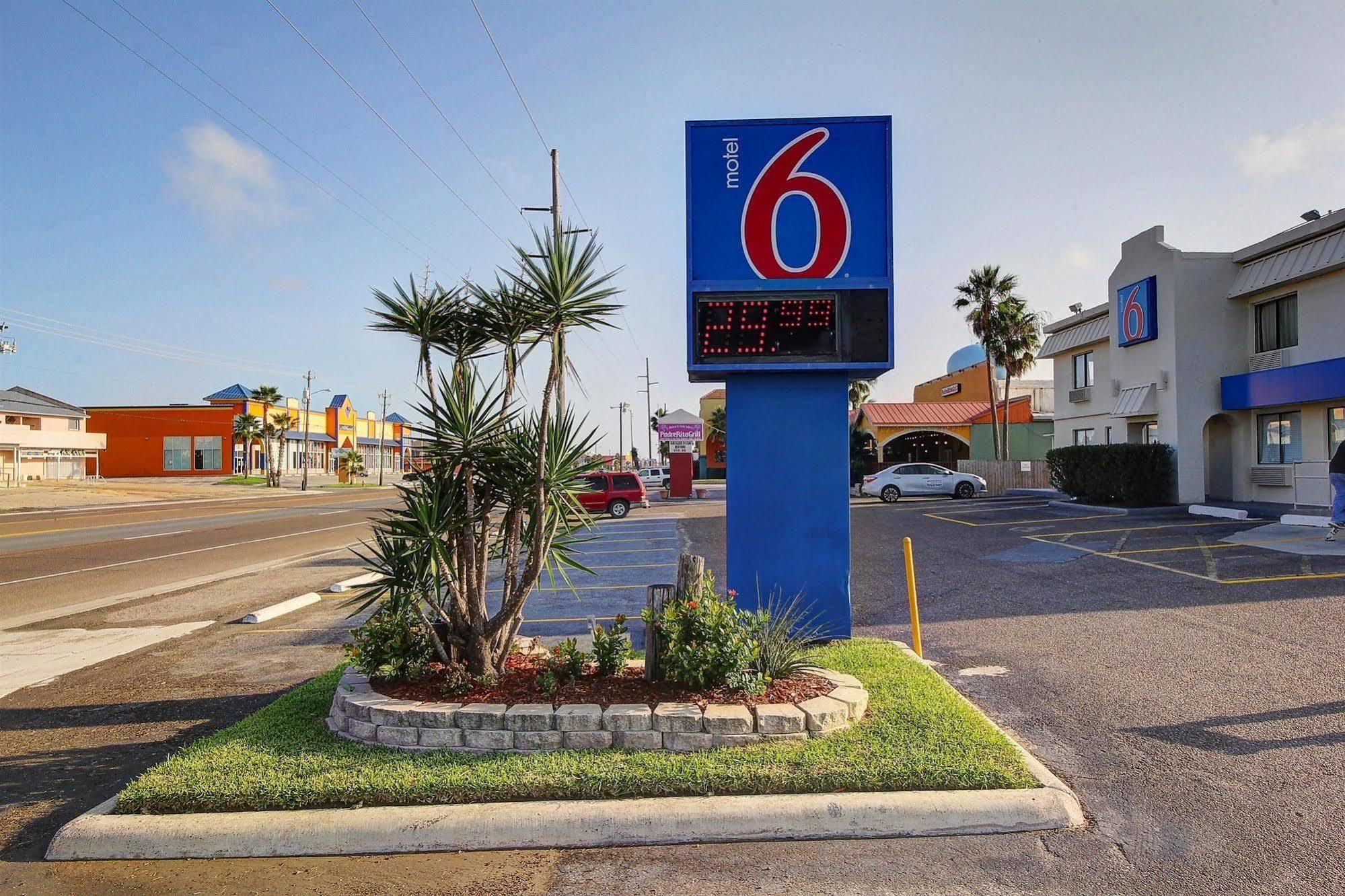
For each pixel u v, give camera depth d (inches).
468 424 214.8
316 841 156.8
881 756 178.7
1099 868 144.3
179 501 1866.4
